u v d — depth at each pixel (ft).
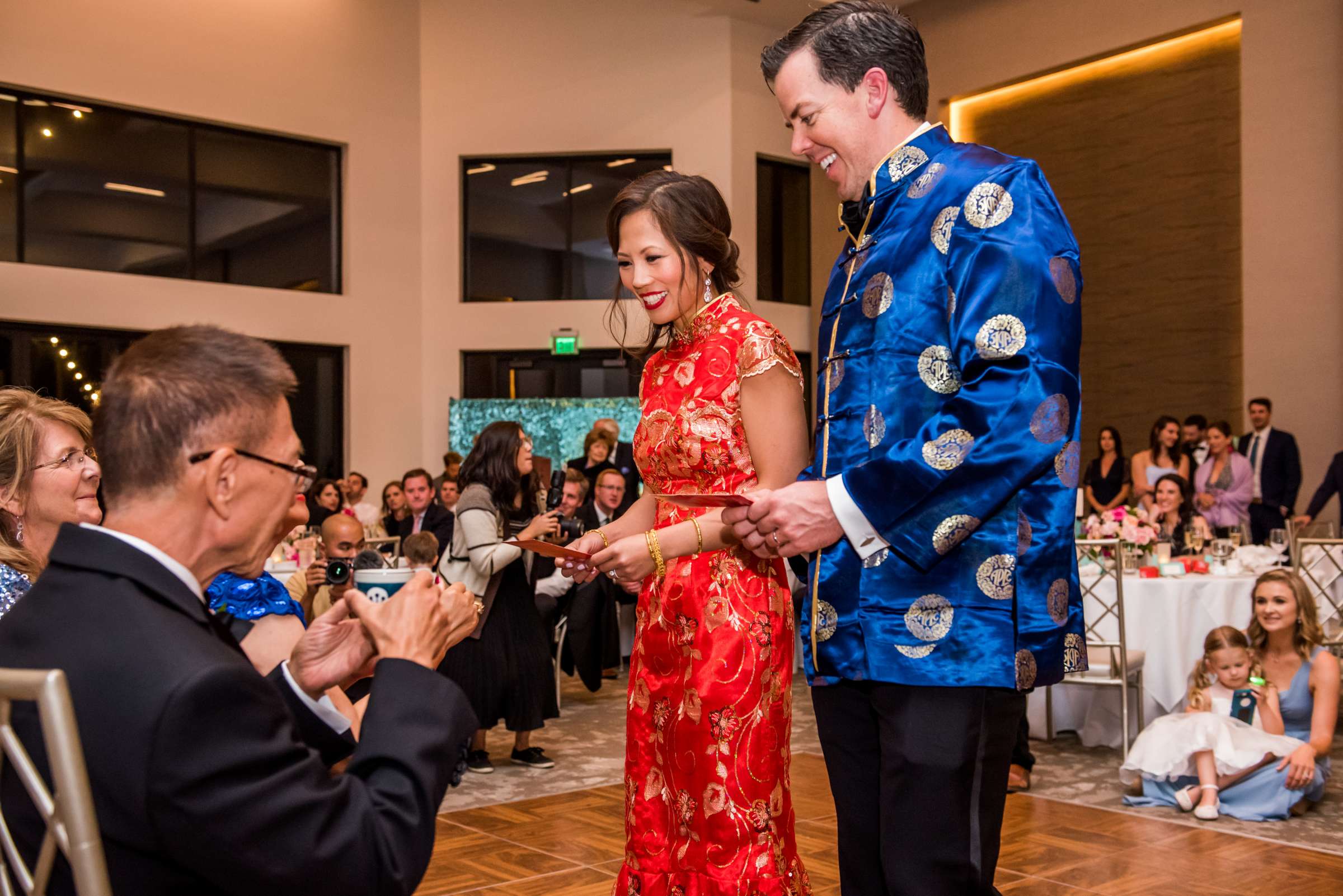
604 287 36.47
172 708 3.05
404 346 36.37
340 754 4.20
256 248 34.22
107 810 3.10
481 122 36.76
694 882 6.48
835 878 10.75
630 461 28.04
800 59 5.51
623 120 36.24
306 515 4.04
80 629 3.27
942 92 36.94
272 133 34.30
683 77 36.06
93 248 31.45
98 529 3.46
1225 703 14.12
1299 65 28.76
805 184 37.88
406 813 3.38
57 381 30.91
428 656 3.79
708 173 35.91
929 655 5.01
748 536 5.16
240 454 3.53
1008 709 5.11
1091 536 17.31
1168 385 32.22
